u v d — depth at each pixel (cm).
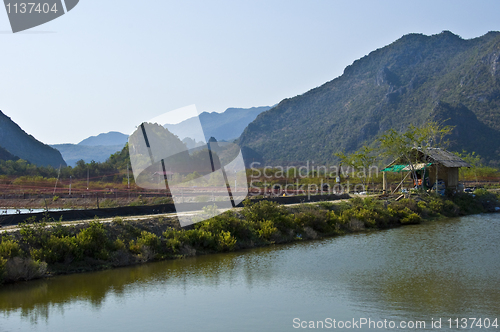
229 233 2523
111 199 4497
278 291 1658
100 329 1264
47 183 6081
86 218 2570
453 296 1569
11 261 1795
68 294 1642
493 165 12556
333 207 3597
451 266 2041
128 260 2127
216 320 1334
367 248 2539
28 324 1319
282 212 3059
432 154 4934
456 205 4456
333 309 1435
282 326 1277
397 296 1574
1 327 1292
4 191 5319
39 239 1989
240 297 1584
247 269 2034
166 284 1784
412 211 3925
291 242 2784
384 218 3538
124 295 1627
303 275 1905
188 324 1302
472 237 2909
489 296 1564
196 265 2127
